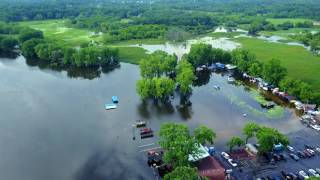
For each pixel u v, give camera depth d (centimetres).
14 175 13375
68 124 17625
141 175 13375
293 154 14775
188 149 13150
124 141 16000
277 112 19362
